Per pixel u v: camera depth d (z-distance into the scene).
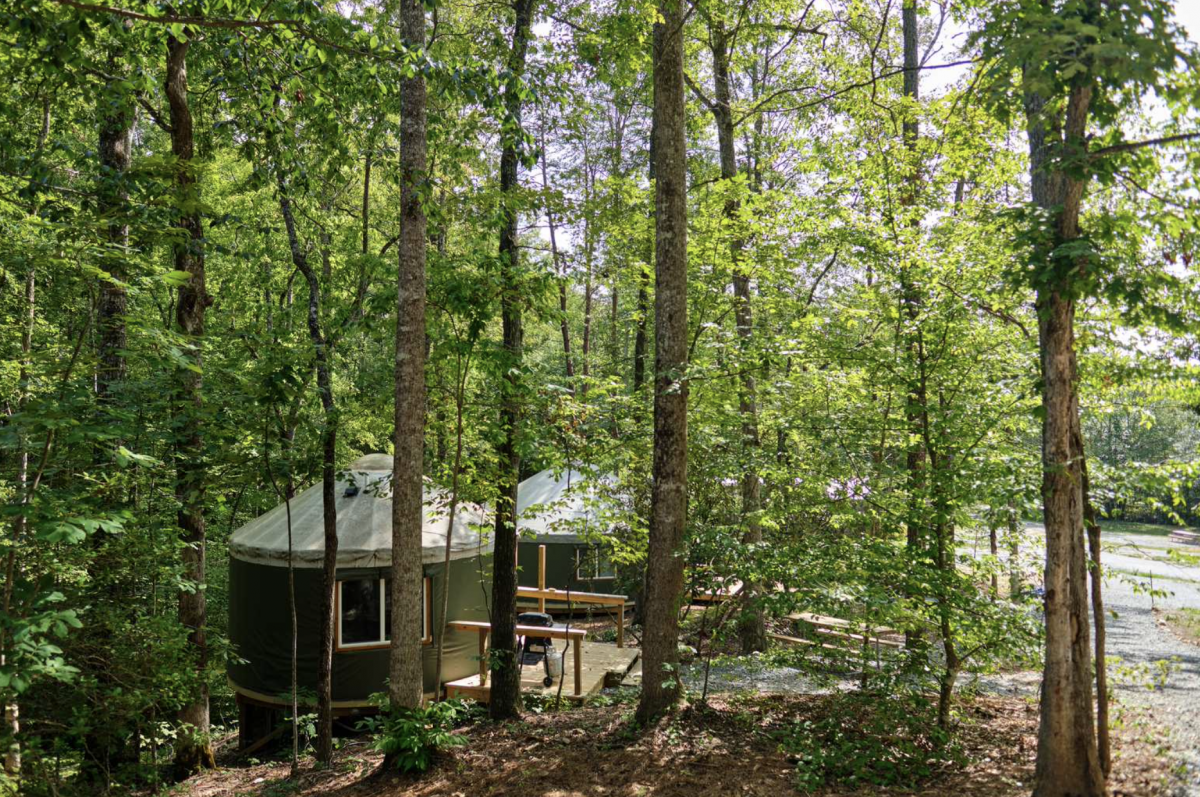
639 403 9.40
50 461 5.93
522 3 9.37
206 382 7.92
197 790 8.11
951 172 8.41
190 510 7.98
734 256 9.87
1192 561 5.80
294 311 10.57
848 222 7.96
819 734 6.83
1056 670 5.04
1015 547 7.18
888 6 10.83
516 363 8.02
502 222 8.35
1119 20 4.12
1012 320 6.65
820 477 7.82
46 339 10.44
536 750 7.07
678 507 7.51
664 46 7.61
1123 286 4.51
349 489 11.55
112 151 8.80
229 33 7.35
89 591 6.56
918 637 7.51
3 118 7.96
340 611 10.88
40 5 5.06
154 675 6.50
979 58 5.51
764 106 12.90
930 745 6.58
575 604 15.26
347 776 7.50
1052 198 4.93
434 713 6.98
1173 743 6.07
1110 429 33.84
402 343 7.07
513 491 9.23
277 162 8.74
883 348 7.43
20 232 6.43
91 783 7.13
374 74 6.33
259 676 11.04
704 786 5.86
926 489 7.13
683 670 10.58
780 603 6.45
